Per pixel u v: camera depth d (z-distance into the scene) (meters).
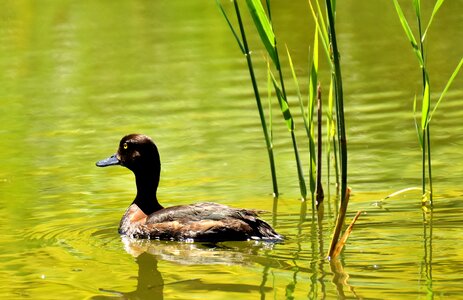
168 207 13.32
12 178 15.89
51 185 15.45
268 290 10.27
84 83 22.34
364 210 13.41
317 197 14.10
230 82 22.02
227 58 24.17
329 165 15.44
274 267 11.08
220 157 16.72
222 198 14.49
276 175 15.67
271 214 13.61
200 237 12.37
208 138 17.91
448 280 10.26
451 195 13.91
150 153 13.77
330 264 11.05
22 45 25.92
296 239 12.27
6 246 12.35
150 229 12.67
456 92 20.45
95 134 18.42
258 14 12.96
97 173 16.17
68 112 20.12
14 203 14.48
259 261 11.34
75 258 11.78
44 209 14.12
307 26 26.72
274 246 11.97
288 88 21.39
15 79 22.89
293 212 13.70
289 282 10.48
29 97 21.38
